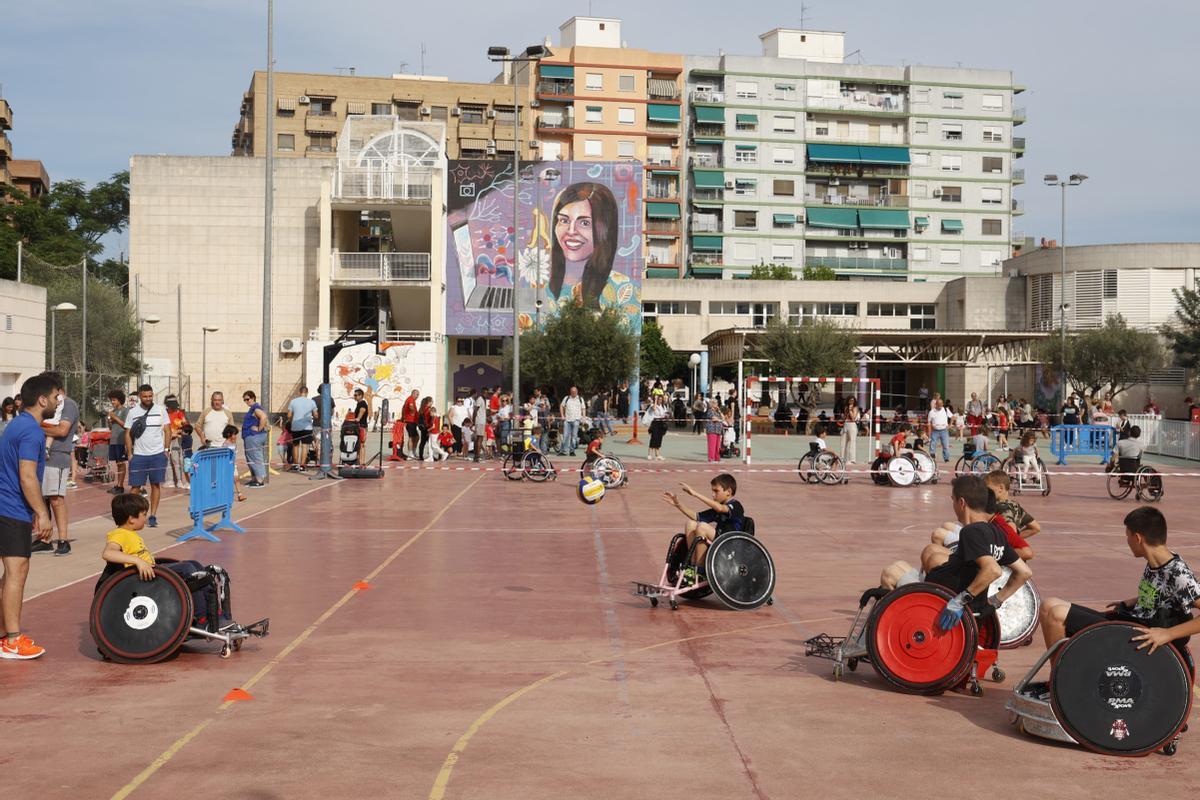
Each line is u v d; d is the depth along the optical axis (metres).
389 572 11.37
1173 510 18.94
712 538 9.65
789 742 5.73
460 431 30.56
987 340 56.47
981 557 6.62
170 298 52.62
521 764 5.32
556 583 10.80
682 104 92.88
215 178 52.47
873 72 93.75
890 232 93.31
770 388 54.38
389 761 5.35
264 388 23.97
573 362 48.81
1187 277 61.41
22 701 6.46
